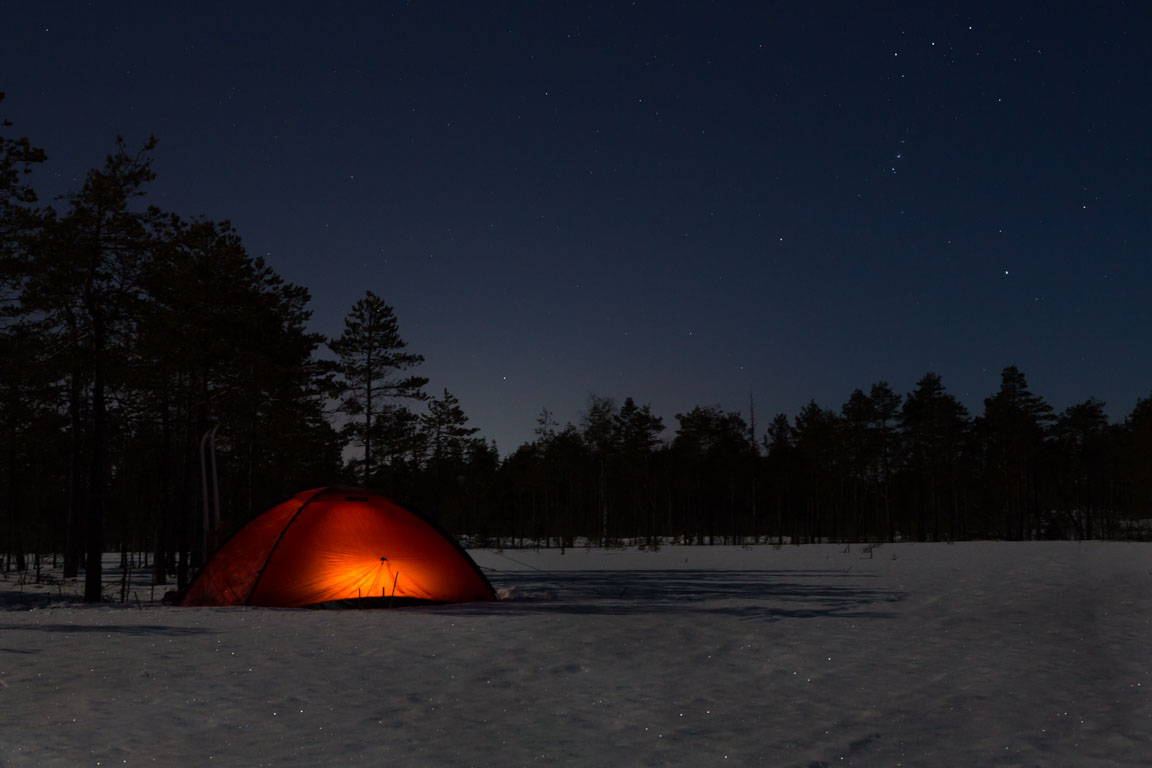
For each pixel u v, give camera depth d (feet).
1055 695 22.08
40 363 80.28
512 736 18.06
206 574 53.78
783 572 76.69
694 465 263.29
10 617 42.91
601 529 261.44
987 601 46.60
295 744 17.31
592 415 250.37
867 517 308.19
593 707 20.97
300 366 119.34
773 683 24.06
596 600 50.49
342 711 20.40
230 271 100.94
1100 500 272.31
